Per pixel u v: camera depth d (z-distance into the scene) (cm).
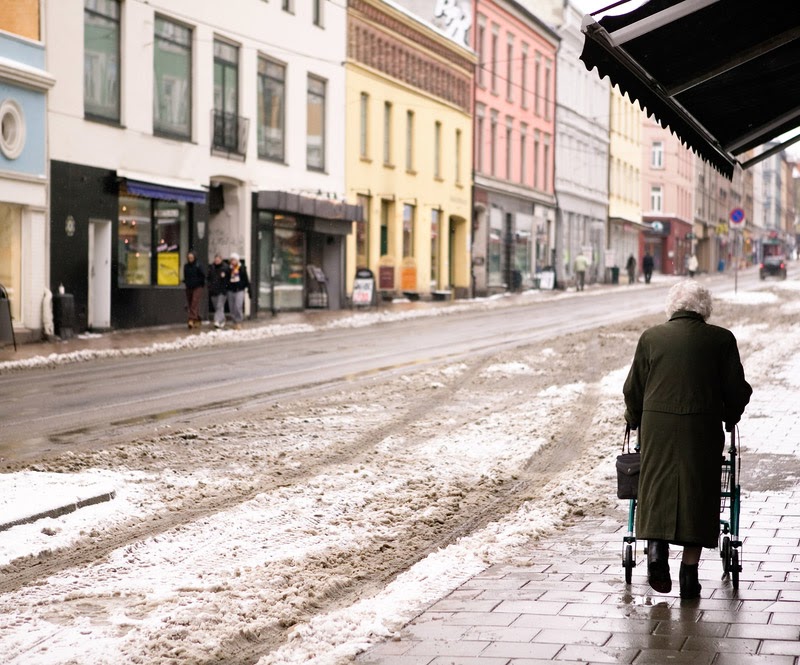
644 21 771
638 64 841
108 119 3359
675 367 774
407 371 2389
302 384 2147
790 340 2952
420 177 5641
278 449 1443
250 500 1133
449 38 5938
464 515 1114
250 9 4103
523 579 854
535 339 3266
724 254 14512
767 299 5153
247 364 2528
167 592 824
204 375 2297
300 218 4428
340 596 841
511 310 4822
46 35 3062
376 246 5206
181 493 1166
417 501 1159
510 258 6906
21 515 1004
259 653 706
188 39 3772
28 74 2944
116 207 3378
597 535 1011
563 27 7994
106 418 1694
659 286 8094
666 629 716
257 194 4166
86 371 2375
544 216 7612
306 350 2895
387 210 5372
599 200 9088
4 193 2903
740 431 1544
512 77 6988
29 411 1764
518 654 672
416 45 5544
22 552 921
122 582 853
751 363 2392
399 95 5388
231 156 3994
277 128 4356
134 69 3456
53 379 2220
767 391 1958
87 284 3266
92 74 3291
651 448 772
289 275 4488
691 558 786
